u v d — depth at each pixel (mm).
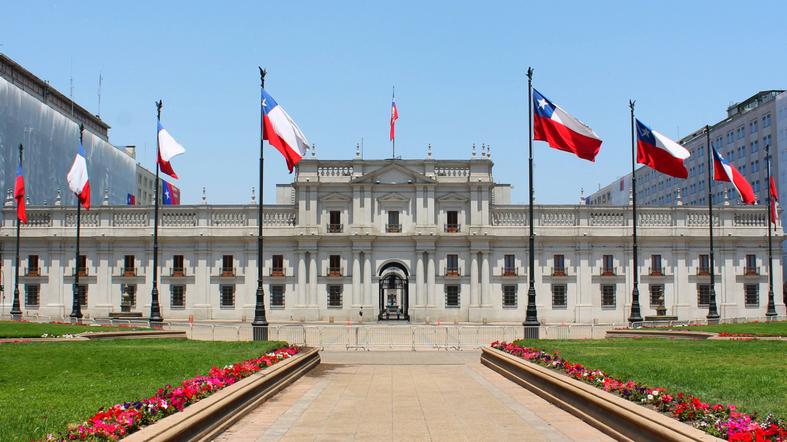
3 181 85062
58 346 31406
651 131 49438
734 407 14477
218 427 16359
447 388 24859
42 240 81125
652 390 16547
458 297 80688
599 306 80188
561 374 21938
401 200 81750
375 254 81312
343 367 32688
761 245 81812
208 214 81062
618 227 80938
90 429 12305
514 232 80938
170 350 30109
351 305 80438
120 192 116875
